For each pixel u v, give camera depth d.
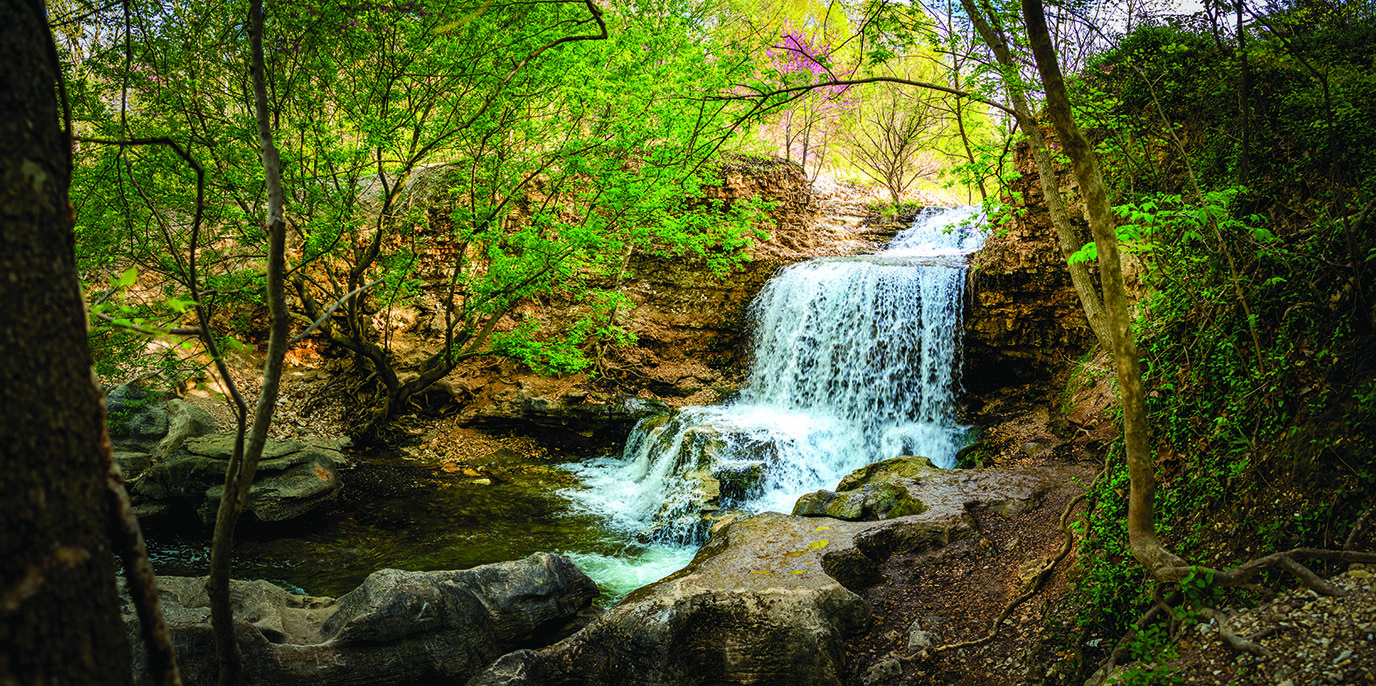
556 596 6.24
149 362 10.62
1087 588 4.95
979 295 12.35
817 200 20.42
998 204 6.32
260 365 13.35
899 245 19.50
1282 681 2.83
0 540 1.12
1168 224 4.41
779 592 5.49
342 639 5.02
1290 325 4.34
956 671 5.01
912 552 6.96
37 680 1.13
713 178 11.91
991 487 8.12
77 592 1.24
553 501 10.94
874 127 24.41
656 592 5.72
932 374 12.92
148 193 8.44
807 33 16.53
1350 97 4.82
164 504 8.88
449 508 10.30
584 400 13.72
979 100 5.20
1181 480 4.79
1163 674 3.26
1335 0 5.38
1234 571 3.42
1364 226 4.08
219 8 8.38
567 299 15.69
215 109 9.24
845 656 5.37
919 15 5.47
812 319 14.62
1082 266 4.82
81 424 1.34
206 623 4.71
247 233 9.65
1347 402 3.80
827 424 13.15
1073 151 3.34
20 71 1.31
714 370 15.99
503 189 10.85
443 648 5.36
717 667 5.26
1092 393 9.92
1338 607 3.06
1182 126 6.27
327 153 9.44
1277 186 5.20
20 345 1.21
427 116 10.07
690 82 9.45
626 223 11.38
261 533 8.92
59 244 1.36
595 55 9.48
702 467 10.90
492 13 8.22
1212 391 4.81
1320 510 3.63
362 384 12.98
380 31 8.74
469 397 13.98
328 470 9.97
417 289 11.77
